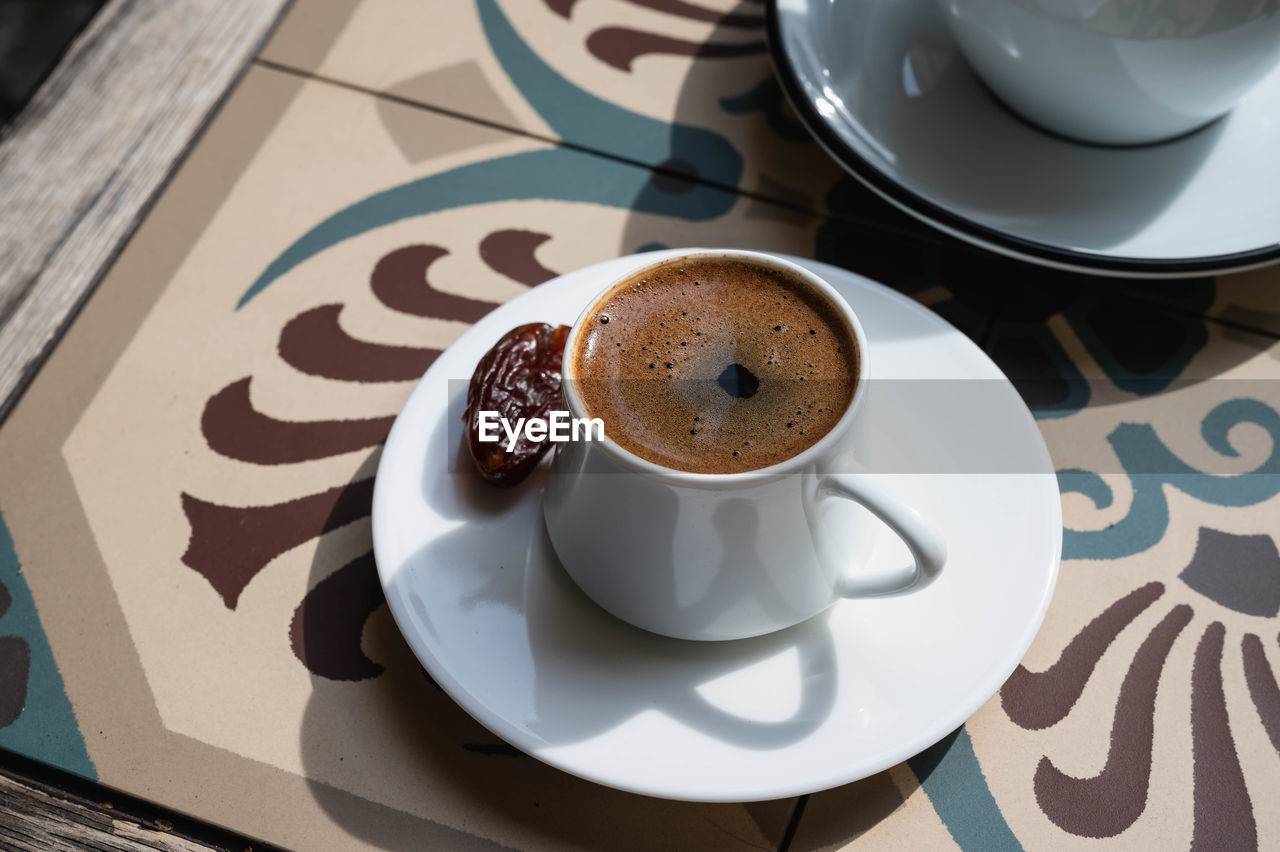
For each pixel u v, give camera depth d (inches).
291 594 16.9
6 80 28.4
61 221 19.7
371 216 19.8
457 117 20.8
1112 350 18.7
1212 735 16.1
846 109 19.0
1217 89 17.9
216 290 19.2
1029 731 16.1
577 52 21.5
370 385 18.4
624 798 15.8
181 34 21.6
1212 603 16.9
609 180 20.2
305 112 20.8
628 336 15.7
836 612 15.8
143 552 17.2
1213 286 19.3
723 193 20.1
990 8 17.8
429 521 16.2
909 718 15.0
